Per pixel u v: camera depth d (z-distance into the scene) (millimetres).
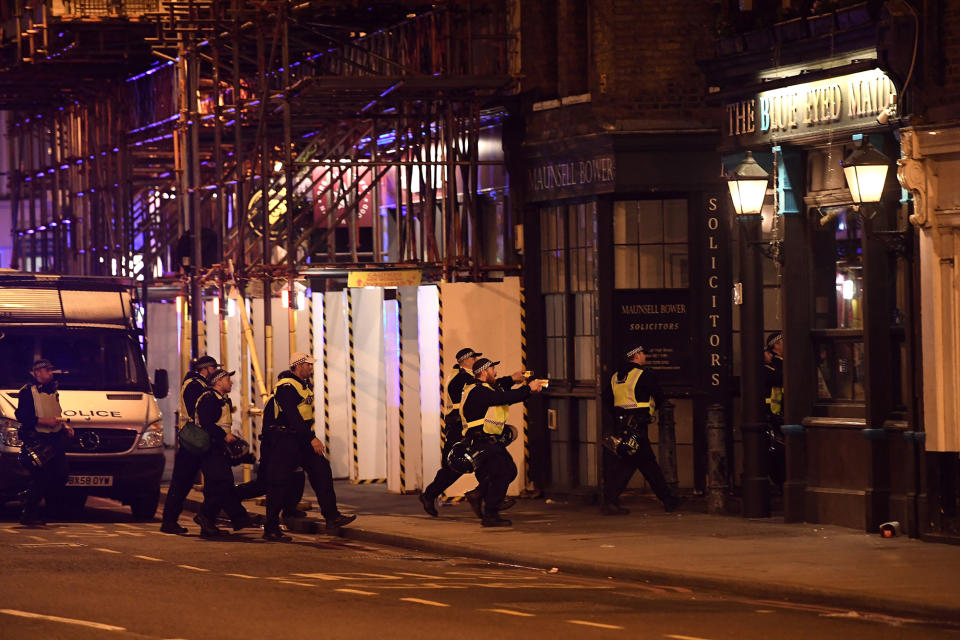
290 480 62312
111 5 86375
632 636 37781
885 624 39906
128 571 50719
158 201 106438
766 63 61000
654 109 68312
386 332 77188
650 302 69000
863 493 58031
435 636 37719
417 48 75312
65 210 116812
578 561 50875
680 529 59312
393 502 72312
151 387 75938
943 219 54125
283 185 76000
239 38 79000
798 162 61188
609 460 66812
